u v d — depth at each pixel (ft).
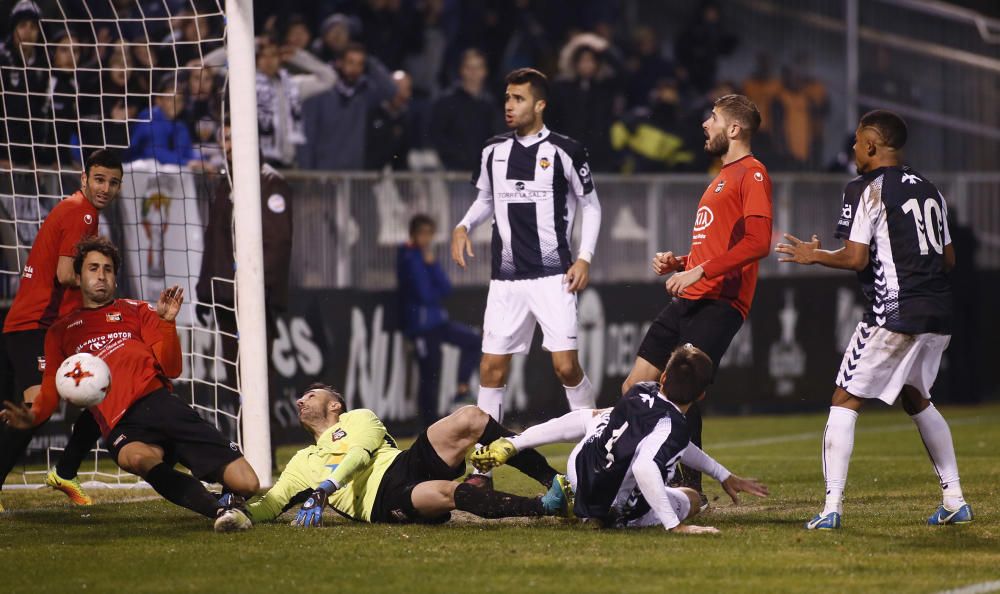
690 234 150.30
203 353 106.22
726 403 151.84
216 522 62.34
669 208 148.56
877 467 98.37
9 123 103.14
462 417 65.21
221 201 98.73
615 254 144.77
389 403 128.26
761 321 154.10
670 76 179.22
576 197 82.33
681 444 60.75
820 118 185.57
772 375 155.12
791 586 49.44
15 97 103.50
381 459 67.10
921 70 185.26
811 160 183.83
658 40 200.85
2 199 102.01
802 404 157.79
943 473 67.21
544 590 48.83
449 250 134.21
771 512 72.33
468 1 173.27
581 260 81.35
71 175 106.93
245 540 60.44
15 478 93.04
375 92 138.21
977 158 182.70
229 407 104.99
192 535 62.49
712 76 187.21
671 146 160.76
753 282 72.59
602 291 143.02
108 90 112.27
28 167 104.22
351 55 134.41
